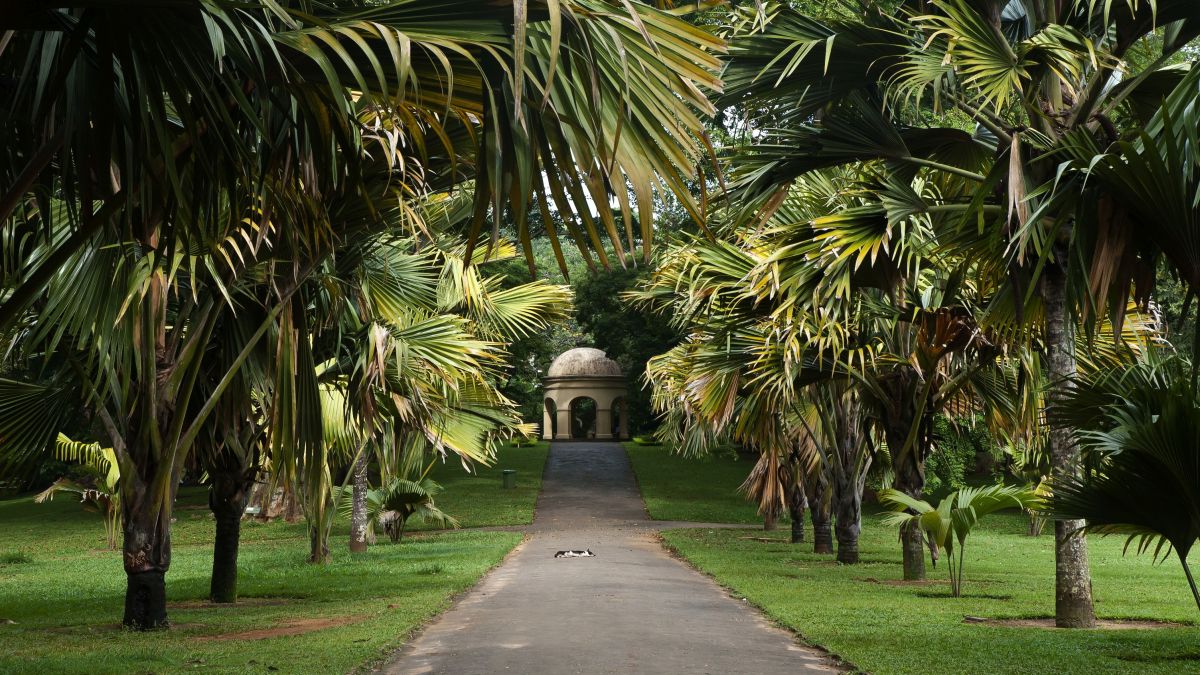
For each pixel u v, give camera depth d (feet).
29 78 12.09
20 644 26.14
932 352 38.60
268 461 38.40
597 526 88.02
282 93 13.39
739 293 38.50
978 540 77.05
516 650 22.82
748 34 25.43
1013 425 42.63
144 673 20.30
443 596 34.58
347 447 38.78
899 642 24.25
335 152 13.39
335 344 33.94
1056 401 23.43
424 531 85.92
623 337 148.87
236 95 10.85
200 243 13.37
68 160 11.54
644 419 176.35
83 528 93.66
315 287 30.50
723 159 28.27
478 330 49.47
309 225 15.92
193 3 9.92
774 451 55.21
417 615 29.14
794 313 34.24
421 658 22.03
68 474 102.12
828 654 22.99
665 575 44.29
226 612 33.50
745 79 26.45
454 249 39.88
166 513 29.30
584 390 164.66
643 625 27.09
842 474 52.85
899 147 27.35
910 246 29.53
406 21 10.72
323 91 11.59
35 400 29.58
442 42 10.24
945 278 37.70
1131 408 20.52
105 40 10.30
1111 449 20.40
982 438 85.81
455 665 20.99
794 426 59.93
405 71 9.48
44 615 35.76
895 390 43.86
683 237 43.57
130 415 28.96
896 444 43.75
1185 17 24.36
